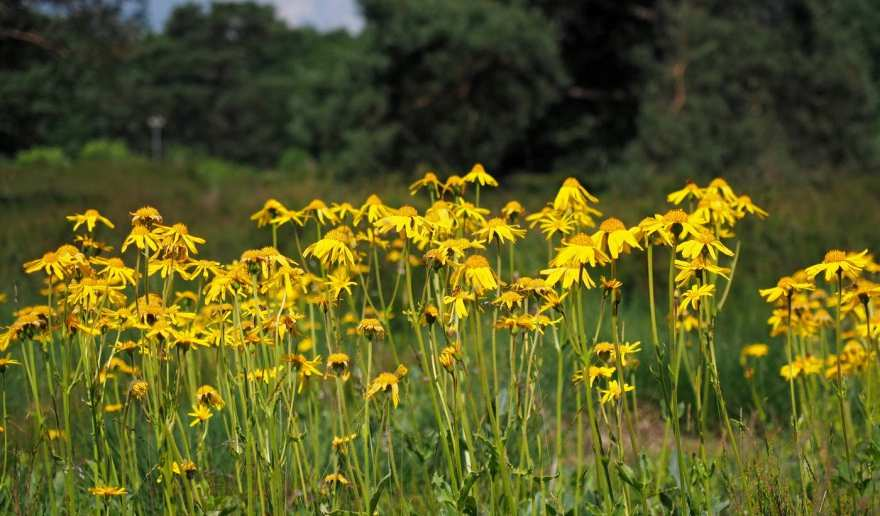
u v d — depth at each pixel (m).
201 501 2.86
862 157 21.09
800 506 3.04
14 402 4.20
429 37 22.20
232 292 2.68
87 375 2.69
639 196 13.55
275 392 2.68
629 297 7.77
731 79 21.08
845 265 2.72
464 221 3.20
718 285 7.39
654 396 4.78
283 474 3.20
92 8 20.98
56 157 27.62
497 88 22.80
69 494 2.68
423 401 4.53
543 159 25.73
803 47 21.78
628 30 24.25
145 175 23.08
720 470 2.99
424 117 23.25
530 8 24.31
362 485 2.73
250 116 66.88
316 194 12.39
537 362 3.07
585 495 3.25
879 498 3.16
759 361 4.94
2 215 12.17
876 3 25.27
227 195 16.09
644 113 21.19
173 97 65.25
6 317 5.80
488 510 2.95
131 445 3.03
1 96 19.55
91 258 2.82
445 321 2.79
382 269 6.73
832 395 4.07
